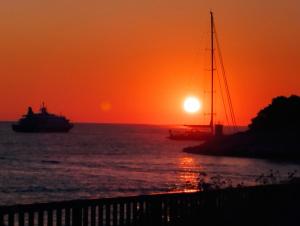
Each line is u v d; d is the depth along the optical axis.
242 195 28.72
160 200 24.53
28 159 155.38
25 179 95.38
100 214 22.28
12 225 19.75
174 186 85.62
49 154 181.75
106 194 74.56
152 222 24.17
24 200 66.69
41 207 20.42
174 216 25.17
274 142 191.62
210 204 26.92
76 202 21.41
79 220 21.47
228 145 193.88
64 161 149.25
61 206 20.98
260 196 29.58
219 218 27.30
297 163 160.50
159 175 109.00
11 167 125.69
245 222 28.56
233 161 162.75
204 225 26.42
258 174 116.31
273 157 178.88
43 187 81.69
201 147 198.38
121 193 75.88
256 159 174.12
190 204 26.02
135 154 188.38
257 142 193.00
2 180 92.81
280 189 30.70
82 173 111.00
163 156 178.88
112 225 24.77
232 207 27.97
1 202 64.19
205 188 30.61
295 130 198.38
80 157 169.12
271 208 30.02
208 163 151.62
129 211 23.36
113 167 130.12
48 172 112.62
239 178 104.69
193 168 131.62
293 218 30.44
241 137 199.88
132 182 92.19
